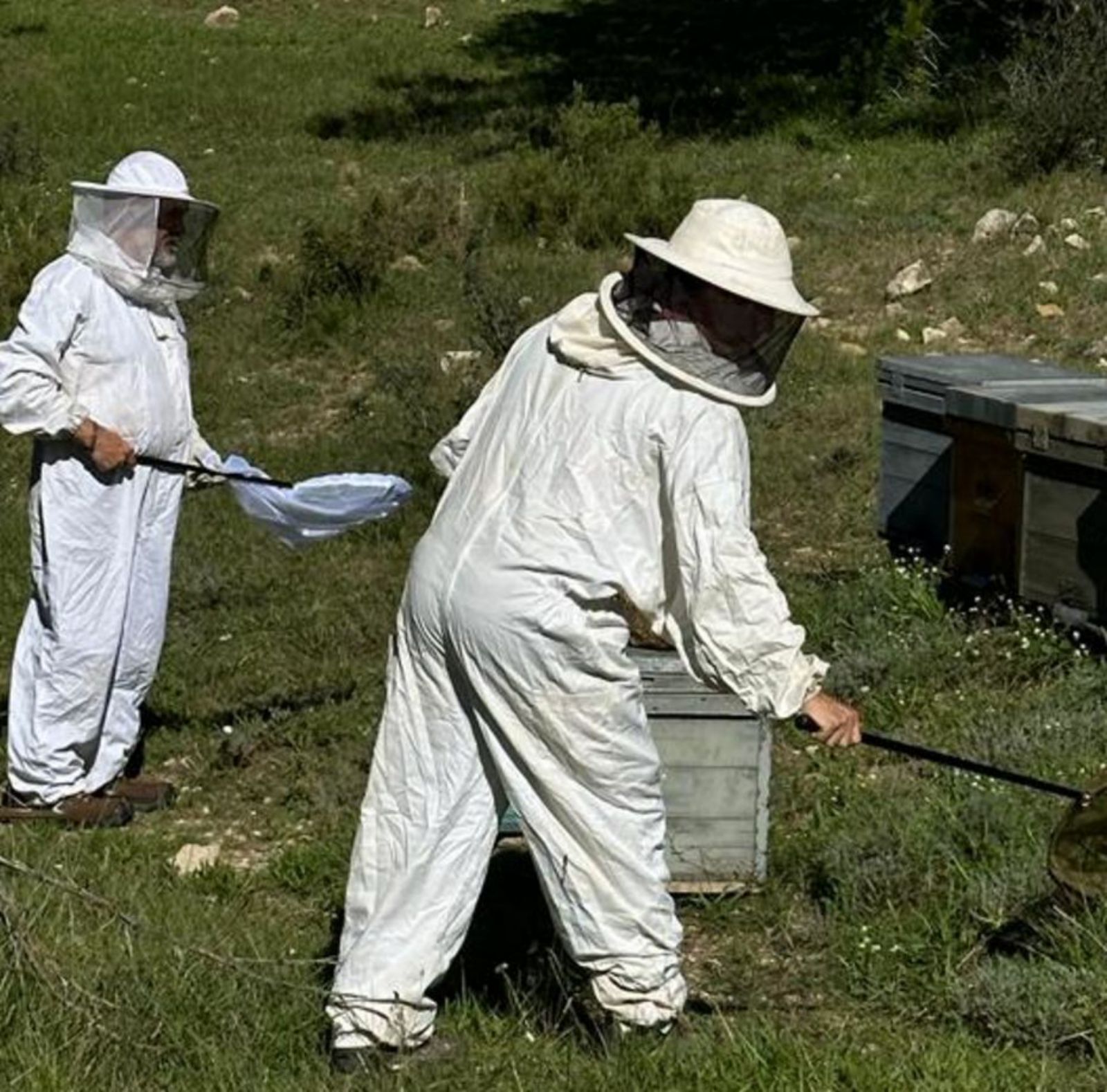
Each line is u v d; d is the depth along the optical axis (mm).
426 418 17156
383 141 27719
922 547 13094
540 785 7184
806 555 14125
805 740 10969
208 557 14695
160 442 10711
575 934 7293
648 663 8945
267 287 21500
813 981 8477
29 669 10797
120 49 33250
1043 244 20219
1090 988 7723
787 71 29828
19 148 26172
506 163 25672
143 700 11320
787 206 22484
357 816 10648
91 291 10438
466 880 7371
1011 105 23469
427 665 7309
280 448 17469
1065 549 11578
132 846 10336
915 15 26844
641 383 7062
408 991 7281
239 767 11430
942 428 12758
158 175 10516
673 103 28094
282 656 12984
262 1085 7250
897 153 24453
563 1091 7172
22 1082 7176
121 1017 7527
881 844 9273
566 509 7074
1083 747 10445
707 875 9180
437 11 36156
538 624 7047
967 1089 7102
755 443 16141
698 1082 7145
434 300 20547
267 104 29766
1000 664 11602
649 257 7027
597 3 35969
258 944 8664
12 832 10484
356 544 14898
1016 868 8781
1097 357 17844
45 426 10297
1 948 7844
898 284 19625
